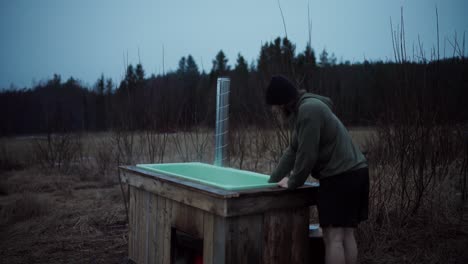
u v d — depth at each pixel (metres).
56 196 5.53
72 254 3.42
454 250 3.11
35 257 3.36
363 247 3.27
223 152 3.91
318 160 2.26
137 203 3.07
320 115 2.18
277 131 4.28
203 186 2.29
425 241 3.29
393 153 3.95
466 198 3.96
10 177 6.77
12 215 4.48
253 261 2.22
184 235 3.02
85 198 5.34
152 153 5.38
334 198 2.22
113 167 6.81
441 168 4.11
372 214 3.53
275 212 2.28
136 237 3.10
